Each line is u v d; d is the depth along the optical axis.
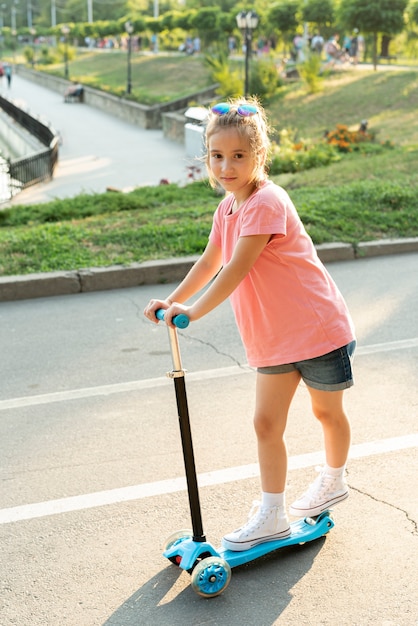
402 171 12.63
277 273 2.99
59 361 5.87
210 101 30.44
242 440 4.40
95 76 54.69
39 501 3.81
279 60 35.31
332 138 18.55
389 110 23.59
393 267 8.38
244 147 2.92
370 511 3.62
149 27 61.09
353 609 2.94
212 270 3.25
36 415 4.88
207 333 6.38
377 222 9.66
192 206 11.70
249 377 5.39
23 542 3.46
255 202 2.93
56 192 18.33
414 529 3.46
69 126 34.19
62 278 7.76
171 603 3.02
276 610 2.95
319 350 3.03
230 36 47.50
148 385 5.32
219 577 3.01
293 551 3.32
